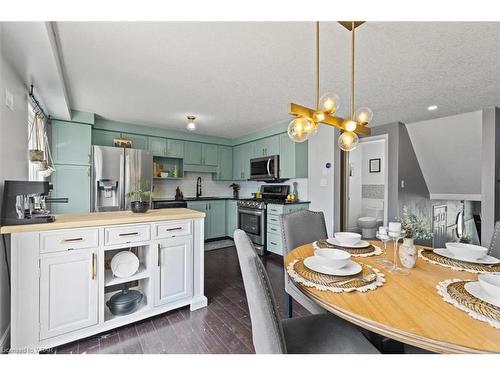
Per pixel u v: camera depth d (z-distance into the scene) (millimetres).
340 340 1104
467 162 3793
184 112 3402
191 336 1801
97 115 3561
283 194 4441
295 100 2879
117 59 1965
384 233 1381
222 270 3260
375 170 5051
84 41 1712
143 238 1951
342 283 1062
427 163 4168
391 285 1061
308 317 1290
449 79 2268
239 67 2098
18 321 1493
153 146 4328
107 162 3541
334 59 1946
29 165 2311
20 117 2035
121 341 1733
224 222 5086
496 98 2729
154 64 2045
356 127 1631
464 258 1369
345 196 3861
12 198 1557
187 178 5117
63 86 2307
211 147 5078
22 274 1505
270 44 1751
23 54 1671
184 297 2164
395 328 755
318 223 2092
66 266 1646
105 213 2166
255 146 4730
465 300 907
